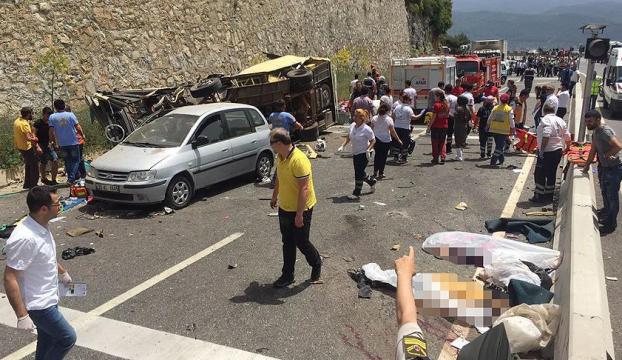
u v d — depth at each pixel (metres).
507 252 6.31
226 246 7.40
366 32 36.19
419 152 14.39
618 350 4.71
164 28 17.70
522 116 14.68
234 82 14.72
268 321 5.28
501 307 4.91
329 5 30.53
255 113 11.26
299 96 15.88
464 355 1.78
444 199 9.57
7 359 4.70
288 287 6.05
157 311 5.53
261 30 23.30
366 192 10.14
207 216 8.82
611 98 21.55
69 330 4.03
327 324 5.21
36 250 3.77
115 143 12.67
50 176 11.95
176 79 17.95
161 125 10.02
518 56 73.81
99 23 15.40
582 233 5.70
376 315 5.39
